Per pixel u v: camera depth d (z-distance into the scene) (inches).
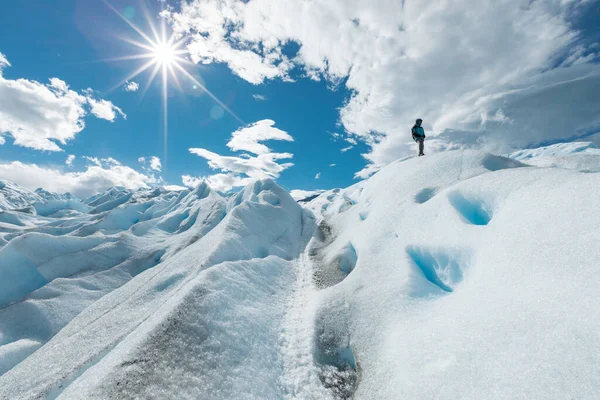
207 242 587.2
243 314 300.4
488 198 349.1
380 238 440.8
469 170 493.7
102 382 188.1
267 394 223.1
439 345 216.8
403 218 441.7
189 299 280.4
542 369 160.1
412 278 321.1
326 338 297.7
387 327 276.7
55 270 732.7
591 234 208.8
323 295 373.7
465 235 319.6
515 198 310.0
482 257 281.6
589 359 150.8
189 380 205.5
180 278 455.5
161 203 1624.0
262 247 602.5
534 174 323.9
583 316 169.0
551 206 259.0
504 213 305.6
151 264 843.4
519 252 244.1
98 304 510.0
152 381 194.9
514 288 220.4
